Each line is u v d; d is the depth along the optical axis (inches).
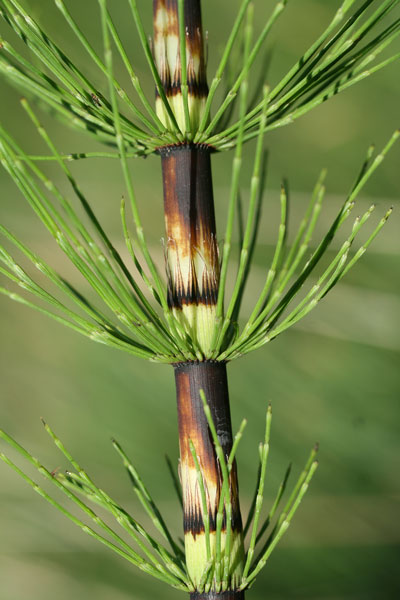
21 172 16.8
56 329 36.0
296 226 38.3
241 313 34.7
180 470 17.7
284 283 17.1
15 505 33.2
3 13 17.8
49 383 34.7
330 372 34.0
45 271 17.2
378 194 38.8
